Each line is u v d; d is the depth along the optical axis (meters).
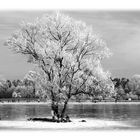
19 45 63.16
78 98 64.00
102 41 63.78
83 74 62.62
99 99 64.62
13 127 56.00
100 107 134.50
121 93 176.75
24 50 63.06
